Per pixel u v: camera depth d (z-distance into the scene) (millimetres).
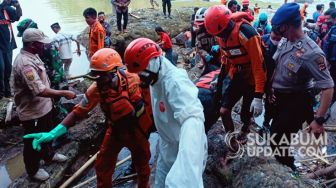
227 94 3242
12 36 6617
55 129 3123
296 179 2906
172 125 2271
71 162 4715
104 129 5449
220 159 3490
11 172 4711
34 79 3688
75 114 3180
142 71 2184
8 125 5562
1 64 5969
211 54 4297
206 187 3395
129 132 3324
